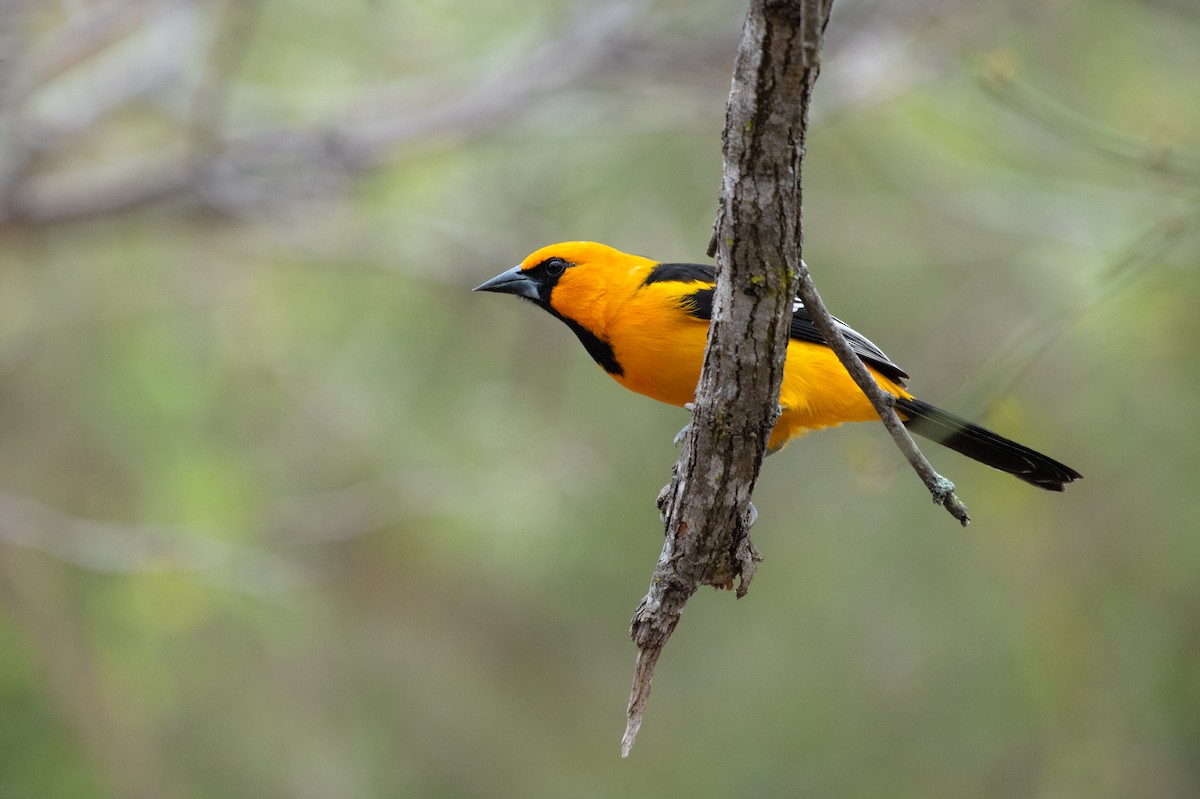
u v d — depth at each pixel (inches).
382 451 589.6
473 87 642.8
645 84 610.2
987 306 573.3
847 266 586.2
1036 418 533.3
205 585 555.2
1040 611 541.6
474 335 613.0
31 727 534.3
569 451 553.9
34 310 609.3
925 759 546.0
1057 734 533.3
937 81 583.8
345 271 637.3
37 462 587.5
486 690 608.4
